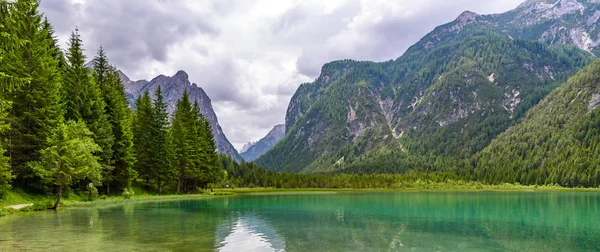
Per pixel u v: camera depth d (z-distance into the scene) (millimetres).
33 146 47375
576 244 25469
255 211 48781
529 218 41344
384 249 23109
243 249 22531
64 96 56156
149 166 78000
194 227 31188
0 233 25906
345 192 149250
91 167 51438
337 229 31781
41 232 26453
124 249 21391
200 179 96188
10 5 19562
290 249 22812
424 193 134250
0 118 37250
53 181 45750
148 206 53594
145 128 78438
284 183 195125
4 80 19781
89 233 26516
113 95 69750
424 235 28672
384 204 67062
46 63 49219
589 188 174875
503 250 23375
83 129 51938
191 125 96250
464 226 34250
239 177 190625
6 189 41250
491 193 133000
